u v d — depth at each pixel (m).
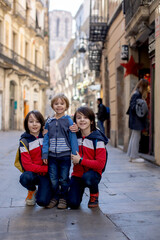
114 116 11.24
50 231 2.70
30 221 2.96
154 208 3.39
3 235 2.60
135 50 8.66
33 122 3.42
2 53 21.00
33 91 30.00
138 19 6.95
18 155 3.53
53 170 3.40
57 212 3.25
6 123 22.48
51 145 3.42
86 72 28.31
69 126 3.41
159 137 6.23
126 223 2.89
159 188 4.38
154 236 2.57
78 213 3.21
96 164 3.27
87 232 2.67
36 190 3.72
